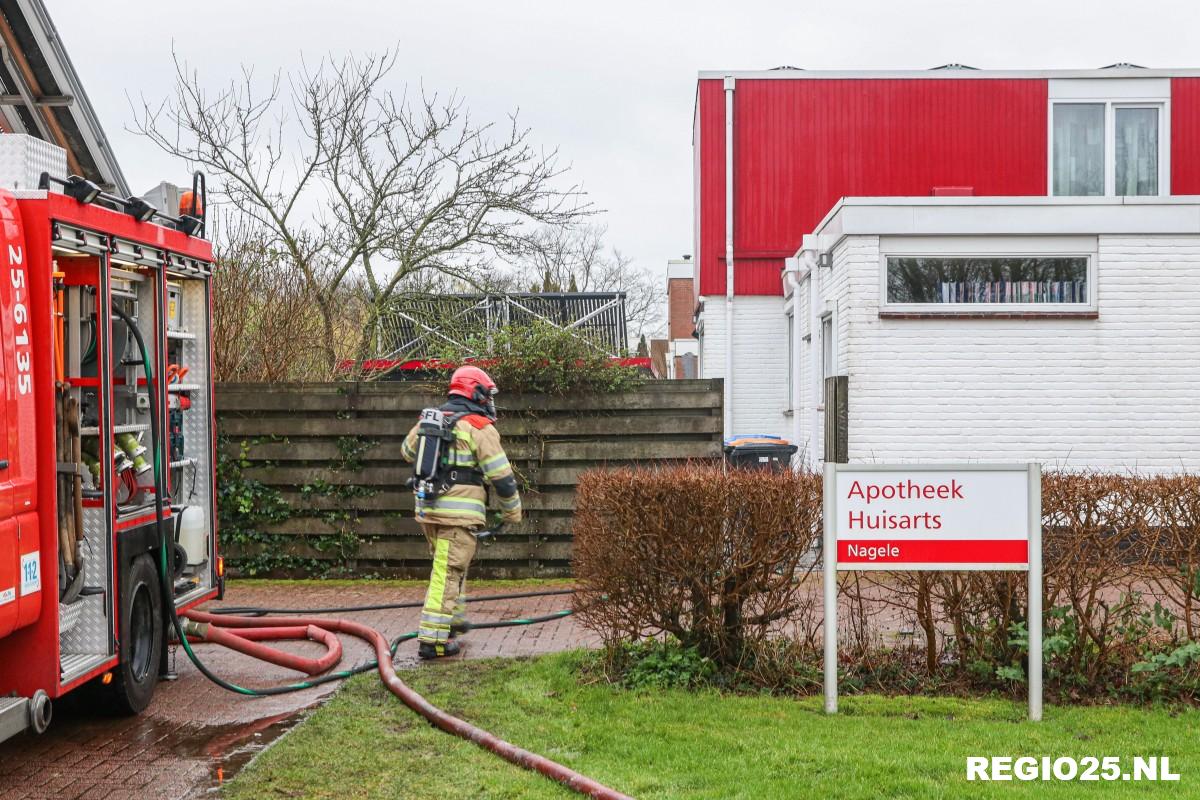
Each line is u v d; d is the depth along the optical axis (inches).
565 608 376.2
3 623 195.0
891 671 267.3
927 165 770.2
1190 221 488.7
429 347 533.0
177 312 297.6
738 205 776.3
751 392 772.6
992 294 500.4
